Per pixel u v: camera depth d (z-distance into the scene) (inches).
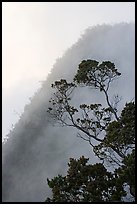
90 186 481.1
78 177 497.4
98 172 499.5
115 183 490.3
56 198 485.4
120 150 534.3
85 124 642.2
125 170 485.1
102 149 556.4
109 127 538.3
